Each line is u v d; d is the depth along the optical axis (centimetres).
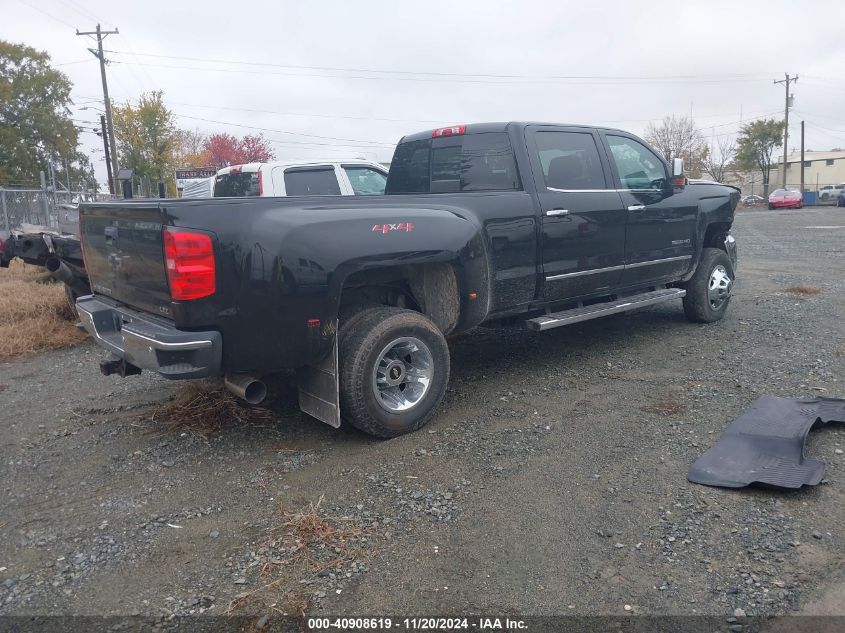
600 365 604
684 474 386
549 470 398
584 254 575
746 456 393
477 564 310
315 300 404
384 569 309
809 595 279
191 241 370
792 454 391
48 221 1772
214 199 398
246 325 390
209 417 498
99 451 452
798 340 649
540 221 536
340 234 413
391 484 388
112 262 452
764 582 288
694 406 488
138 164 3712
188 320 376
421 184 623
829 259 1291
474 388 554
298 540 334
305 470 412
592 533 330
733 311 806
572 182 579
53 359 709
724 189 757
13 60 4419
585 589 290
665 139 6600
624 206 607
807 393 500
